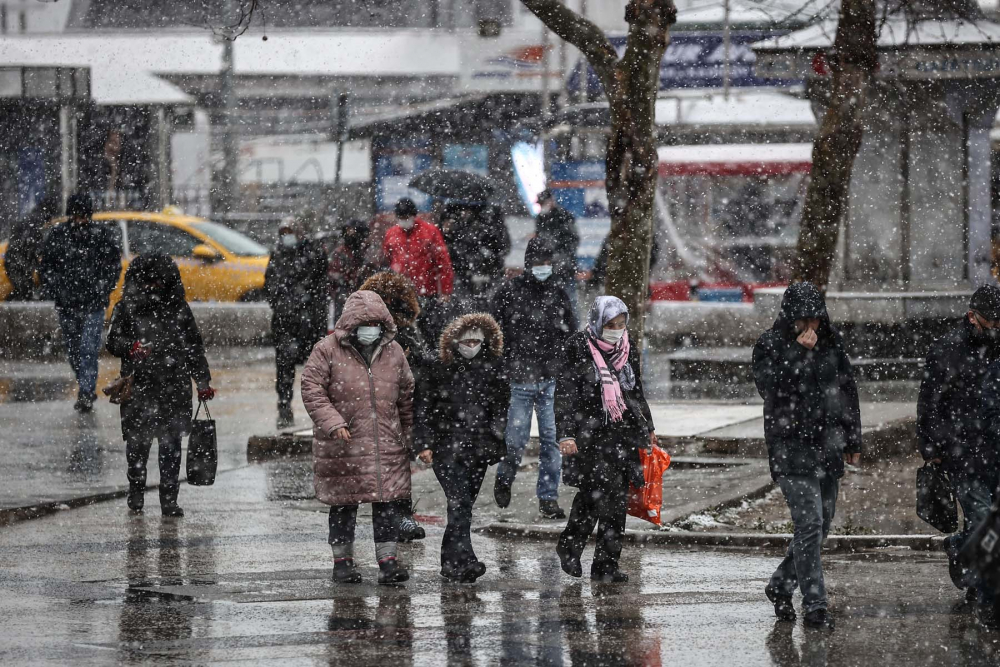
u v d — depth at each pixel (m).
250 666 18.69
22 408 50.44
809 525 21.27
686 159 89.69
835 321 59.97
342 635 20.64
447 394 25.06
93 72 99.75
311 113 128.12
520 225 97.75
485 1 132.12
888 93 59.16
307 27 133.25
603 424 24.64
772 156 89.31
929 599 23.39
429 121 107.31
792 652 19.56
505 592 24.14
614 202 38.16
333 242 60.44
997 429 22.12
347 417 24.78
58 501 32.66
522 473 38.03
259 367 65.44
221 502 33.81
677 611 22.47
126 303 31.70
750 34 93.12
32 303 71.81
